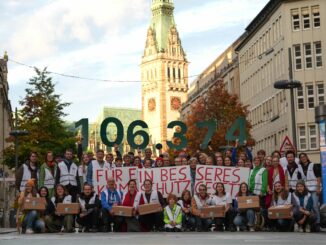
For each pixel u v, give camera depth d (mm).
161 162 24500
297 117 66750
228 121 68375
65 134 55688
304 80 66938
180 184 23922
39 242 15484
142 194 21828
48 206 21781
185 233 19828
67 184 22547
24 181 22578
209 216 21516
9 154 54406
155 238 16672
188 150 68562
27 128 54406
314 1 67000
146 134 30047
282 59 70312
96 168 23609
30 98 55531
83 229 21969
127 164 24453
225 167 23781
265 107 78000
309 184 21609
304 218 20656
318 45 67000
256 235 18062
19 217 22062
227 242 14758
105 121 29516
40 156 52906
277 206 20812
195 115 70000
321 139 22984
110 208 21625
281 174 21859
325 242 14727
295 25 68250
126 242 15008
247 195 22078
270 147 76000
